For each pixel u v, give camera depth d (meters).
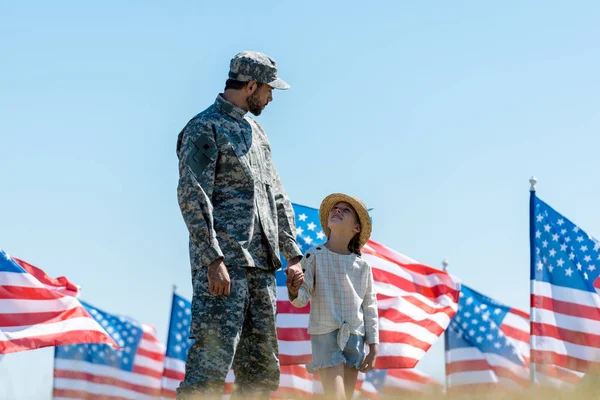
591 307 16.48
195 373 6.85
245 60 7.52
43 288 14.64
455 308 16.16
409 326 15.89
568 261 16.69
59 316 14.57
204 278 6.98
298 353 14.82
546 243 16.80
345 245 8.80
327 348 8.25
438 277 16.39
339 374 8.20
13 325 14.28
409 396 7.15
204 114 7.39
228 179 7.23
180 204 7.02
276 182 7.66
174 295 21.75
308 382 16.23
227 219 7.14
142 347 22.78
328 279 8.41
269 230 7.32
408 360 15.62
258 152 7.48
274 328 7.29
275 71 7.62
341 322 8.30
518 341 21.47
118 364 21.95
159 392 21.17
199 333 6.91
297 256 7.58
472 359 21.00
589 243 16.67
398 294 16.17
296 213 15.51
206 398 6.46
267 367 7.26
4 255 14.57
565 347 16.42
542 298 16.67
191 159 7.09
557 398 6.43
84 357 21.03
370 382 18.33
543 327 16.55
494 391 6.81
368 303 8.58
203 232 6.88
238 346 7.31
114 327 22.80
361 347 8.41
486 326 21.30
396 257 16.45
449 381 7.28
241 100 7.51
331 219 8.79
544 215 16.84
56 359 20.48
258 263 7.21
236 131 7.38
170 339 21.53
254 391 7.23
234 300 6.98
